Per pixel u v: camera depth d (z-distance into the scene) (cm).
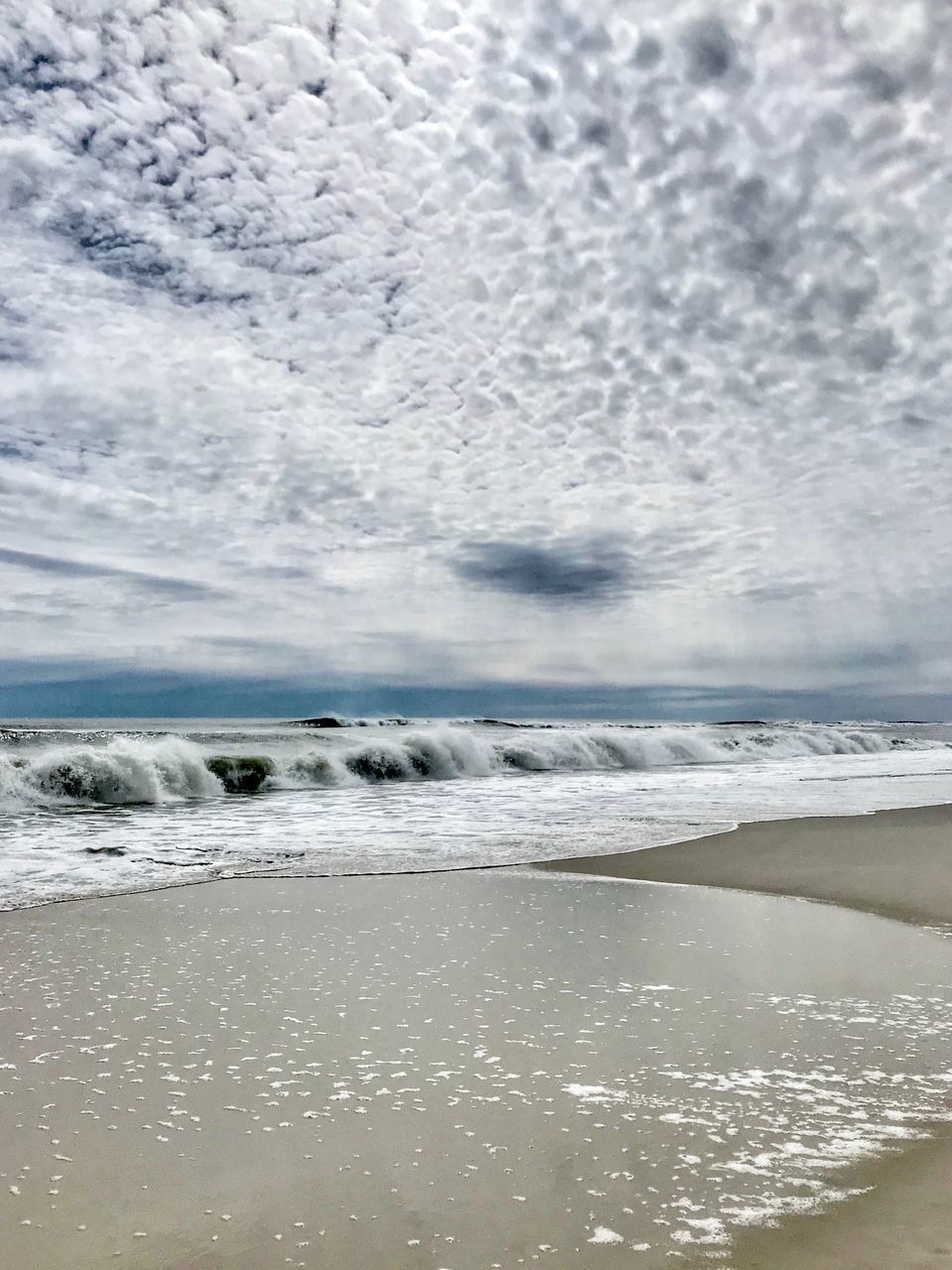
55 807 1241
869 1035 330
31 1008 354
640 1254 192
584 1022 343
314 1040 322
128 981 392
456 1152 240
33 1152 239
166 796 1377
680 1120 259
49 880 650
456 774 1930
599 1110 266
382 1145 244
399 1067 298
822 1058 308
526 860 745
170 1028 334
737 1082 287
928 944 467
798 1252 191
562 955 439
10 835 916
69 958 430
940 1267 184
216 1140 246
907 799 1319
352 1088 281
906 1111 266
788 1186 221
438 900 577
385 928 498
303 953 441
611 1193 218
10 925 502
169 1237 200
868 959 434
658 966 420
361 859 754
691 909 551
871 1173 228
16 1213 209
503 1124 257
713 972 411
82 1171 229
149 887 623
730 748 2958
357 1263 190
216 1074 292
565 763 2291
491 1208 211
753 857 750
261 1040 322
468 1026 338
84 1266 189
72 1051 310
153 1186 222
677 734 2697
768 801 1293
